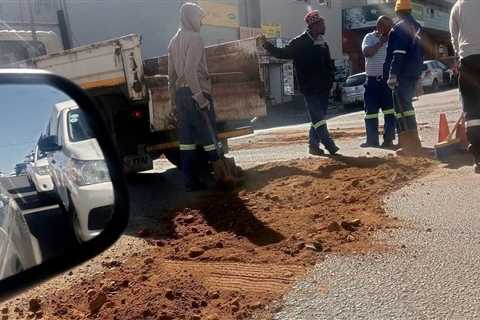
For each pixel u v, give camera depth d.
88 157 2.43
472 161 6.85
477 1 6.12
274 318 3.31
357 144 9.43
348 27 37.09
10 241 1.83
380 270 3.85
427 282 3.62
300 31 31.17
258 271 4.00
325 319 3.26
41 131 2.04
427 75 27.06
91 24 22.20
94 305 3.62
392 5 35.31
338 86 28.34
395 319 3.21
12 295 1.85
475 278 3.62
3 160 1.80
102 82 8.05
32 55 11.56
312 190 6.09
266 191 6.30
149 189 7.68
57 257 2.08
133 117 8.20
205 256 4.40
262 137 13.29
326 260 4.09
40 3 20.95
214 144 6.94
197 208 6.02
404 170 6.57
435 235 4.41
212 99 7.65
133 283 4.02
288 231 4.78
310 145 8.55
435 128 10.85
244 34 25.42
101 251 2.32
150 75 9.28
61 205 2.15
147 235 5.29
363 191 5.81
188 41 6.55
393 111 8.62
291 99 26.86
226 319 3.31
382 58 8.55
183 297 3.65
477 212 4.86
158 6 22.67
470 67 6.16
